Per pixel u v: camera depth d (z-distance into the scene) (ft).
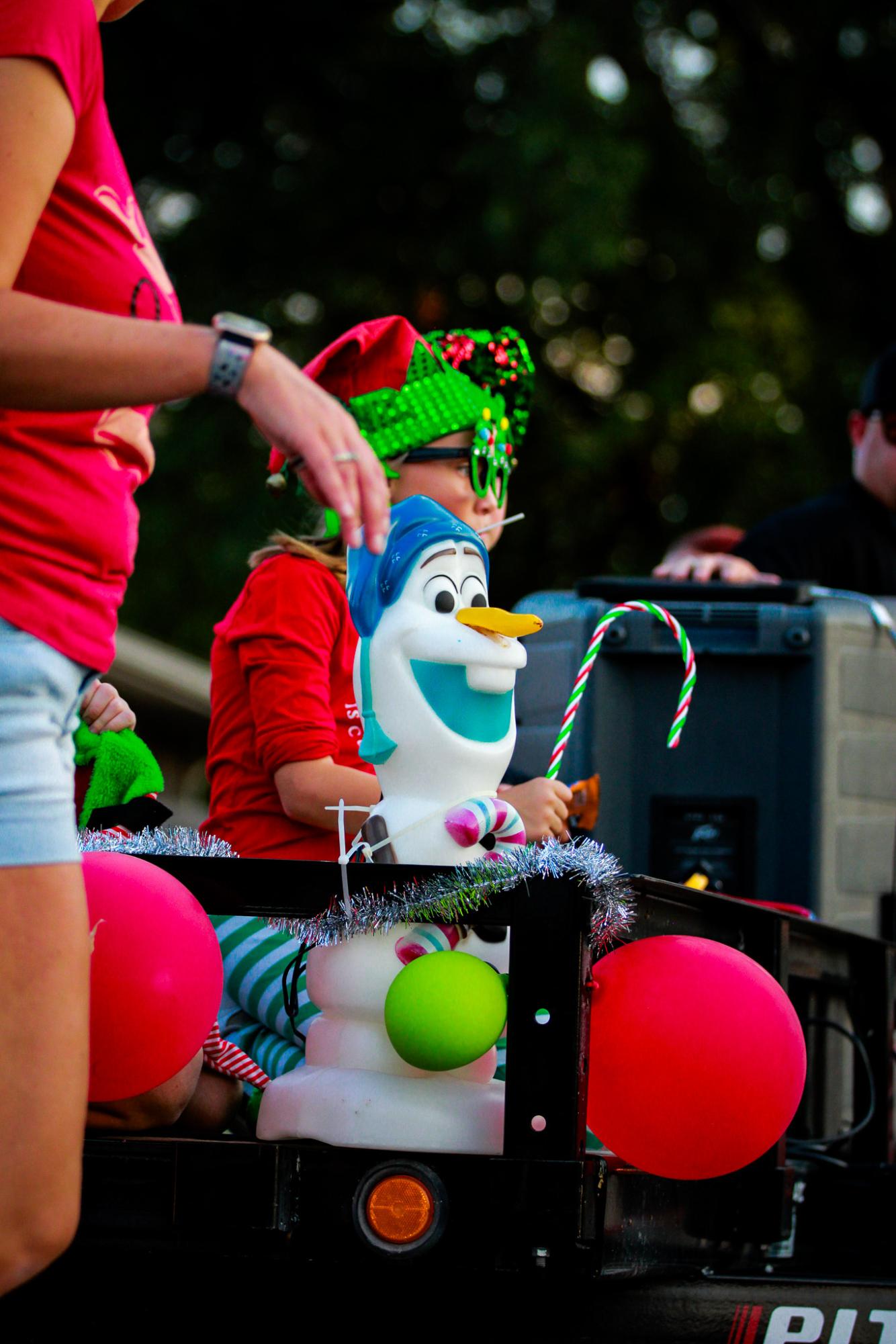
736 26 57.52
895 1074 15.15
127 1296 9.11
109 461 8.78
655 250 54.85
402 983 8.97
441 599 9.81
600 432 52.70
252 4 55.42
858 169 59.41
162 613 52.54
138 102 56.54
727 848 16.66
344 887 9.22
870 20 57.98
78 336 7.68
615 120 50.78
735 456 55.11
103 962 8.87
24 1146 7.86
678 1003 9.03
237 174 55.62
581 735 16.44
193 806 52.01
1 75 7.83
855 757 16.76
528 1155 8.67
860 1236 13.47
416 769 9.80
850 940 14.56
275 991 11.37
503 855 8.95
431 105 55.11
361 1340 9.11
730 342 54.39
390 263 54.60
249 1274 9.11
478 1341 9.15
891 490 21.27
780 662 16.66
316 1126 9.16
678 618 16.65
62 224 8.46
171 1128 10.34
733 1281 9.53
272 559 13.08
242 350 7.69
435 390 13.66
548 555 55.93
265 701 12.37
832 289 58.90
